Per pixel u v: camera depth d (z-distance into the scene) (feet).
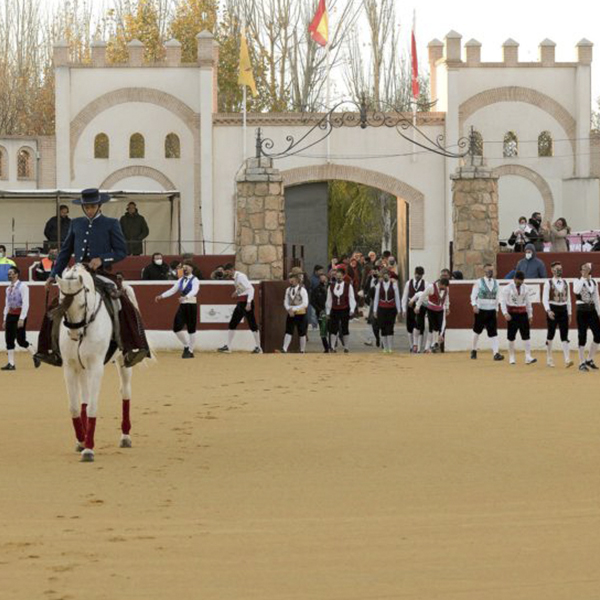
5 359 142.00
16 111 318.65
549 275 166.09
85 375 74.84
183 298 140.77
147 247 205.87
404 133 225.56
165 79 227.40
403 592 42.91
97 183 228.02
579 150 231.50
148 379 117.70
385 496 60.44
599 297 126.72
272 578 44.78
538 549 49.06
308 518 55.26
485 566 46.44
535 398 102.42
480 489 62.23
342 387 110.83
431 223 226.38
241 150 225.76
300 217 231.09
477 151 172.14
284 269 159.74
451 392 106.83
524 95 230.89
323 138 203.10
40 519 55.26
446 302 148.25
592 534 51.78
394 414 92.12
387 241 350.23
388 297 148.87
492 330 139.33
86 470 68.28
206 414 92.27
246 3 294.05
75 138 227.61
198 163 227.61
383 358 140.46
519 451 74.59
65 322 69.72
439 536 51.47
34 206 203.51
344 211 322.34
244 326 150.82
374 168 225.56
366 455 73.26
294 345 156.35
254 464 70.23
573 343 151.02
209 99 225.35
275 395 104.63
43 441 79.46
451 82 228.22
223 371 125.29
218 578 44.80
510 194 232.53
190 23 299.99
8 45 324.60
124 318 74.18
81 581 44.47
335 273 154.92
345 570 45.91
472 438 79.97
